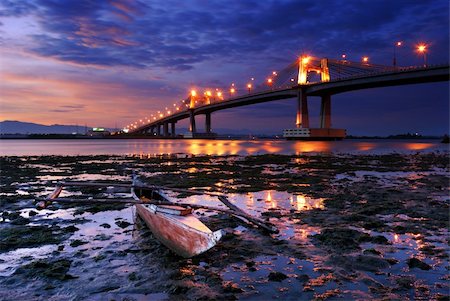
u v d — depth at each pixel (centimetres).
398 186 1923
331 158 4344
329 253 827
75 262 782
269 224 1015
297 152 6069
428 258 790
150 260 791
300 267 745
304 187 1888
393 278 686
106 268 748
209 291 640
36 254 838
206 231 760
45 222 1130
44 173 2602
